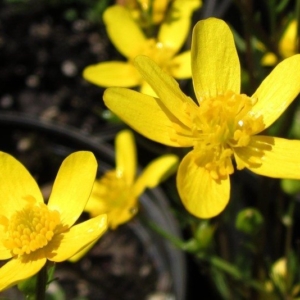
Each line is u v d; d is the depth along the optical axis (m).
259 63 0.14
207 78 0.09
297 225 0.17
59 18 0.25
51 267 0.08
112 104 0.08
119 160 0.13
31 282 0.08
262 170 0.08
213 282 0.15
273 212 0.17
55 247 0.08
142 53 0.13
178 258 0.16
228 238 0.16
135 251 0.18
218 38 0.09
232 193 0.16
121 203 0.12
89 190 0.08
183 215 0.14
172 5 0.13
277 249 0.15
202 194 0.08
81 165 0.08
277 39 0.12
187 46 0.15
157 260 0.17
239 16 0.20
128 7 0.13
